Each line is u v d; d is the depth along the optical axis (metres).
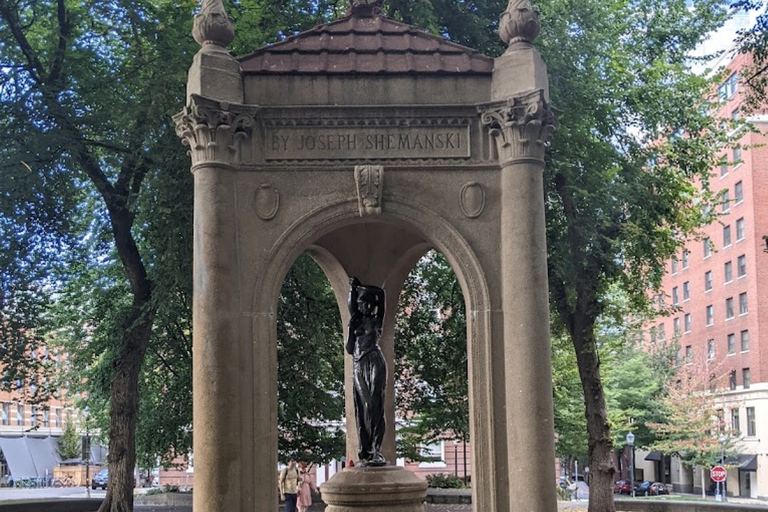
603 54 21.73
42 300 23.61
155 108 18.84
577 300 23.17
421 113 9.23
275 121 9.16
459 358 25.06
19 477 76.06
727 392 69.31
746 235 66.75
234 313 8.84
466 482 37.91
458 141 9.27
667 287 84.88
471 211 9.20
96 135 21.44
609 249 22.23
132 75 20.34
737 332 68.69
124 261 23.00
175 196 19.45
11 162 19.44
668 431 57.94
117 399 22.75
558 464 56.72
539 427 8.73
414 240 11.25
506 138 9.14
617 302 25.67
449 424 27.91
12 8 20.39
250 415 8.78
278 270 9.00
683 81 24.38
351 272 11.38
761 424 63.97
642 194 22.98
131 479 22.55
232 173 9.04
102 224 25.64
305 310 24.53
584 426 37.69
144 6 20.28
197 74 8.98
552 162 18.86
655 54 24.50
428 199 9.20
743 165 66.75
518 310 8.92
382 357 10.35
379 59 9.45
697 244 76.94
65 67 20.52
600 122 21.73
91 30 21.72
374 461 9.99
